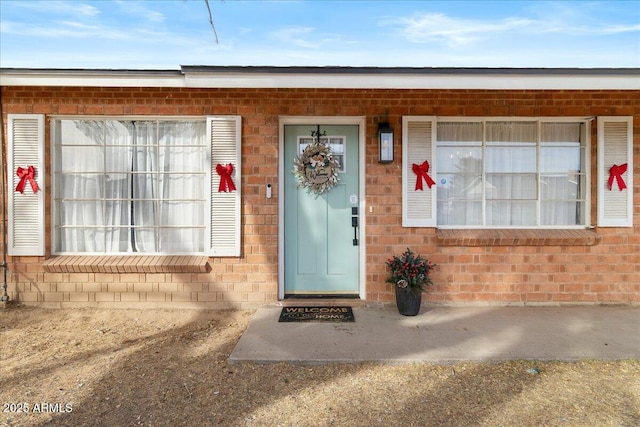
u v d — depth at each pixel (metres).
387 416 3.18
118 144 5.75
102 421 3.13
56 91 5.50
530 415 3.18
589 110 5.61
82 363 4.09
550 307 5.59
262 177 5.55
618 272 5.64
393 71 4.81
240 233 5.54
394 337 4.55
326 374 3.80
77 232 5.77
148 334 4.84
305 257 5.82
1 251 5.52
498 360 4.01
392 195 5.59
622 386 3.59
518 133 5.83
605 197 5.61
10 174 5.47
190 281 5.59
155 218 5.79
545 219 5.87
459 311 5.42
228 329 4.98
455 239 5.53
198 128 5.75
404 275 5.18
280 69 4.81
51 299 5.57
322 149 5.72
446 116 5.59
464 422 3.10
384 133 5.43
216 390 3.55
